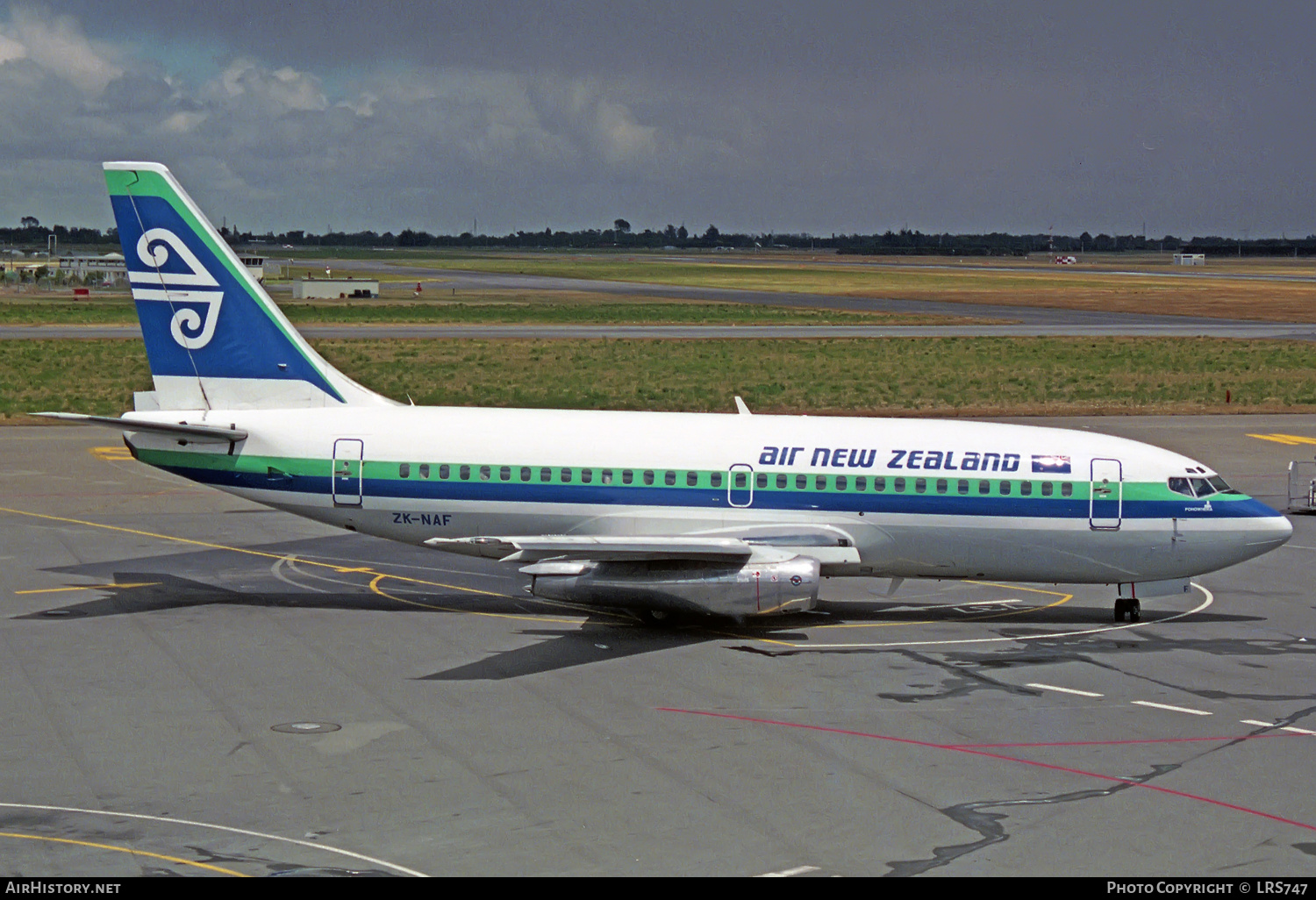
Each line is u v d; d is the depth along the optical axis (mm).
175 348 60812
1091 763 39281
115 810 34656
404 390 151625
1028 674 49156
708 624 56625
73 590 60562
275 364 60812
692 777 37656
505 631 54875
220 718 42500
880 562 57625
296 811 34656
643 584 53781
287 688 46031
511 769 38062
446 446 58844
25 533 73625
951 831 33969
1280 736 42000
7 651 50188
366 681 47125
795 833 33656
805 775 38000
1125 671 49625
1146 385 161625
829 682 47688
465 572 66500
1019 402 146375
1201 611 60031
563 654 51156
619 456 57812
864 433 57875
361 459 59094
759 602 53250
